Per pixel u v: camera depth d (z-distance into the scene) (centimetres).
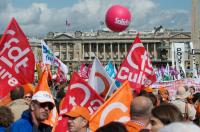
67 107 1155
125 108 1061
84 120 859
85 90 1157
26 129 897
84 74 3944
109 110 1054
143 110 848
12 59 1329
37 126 910
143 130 774
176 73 4216
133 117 858
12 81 1328
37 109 900
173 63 4262
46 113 905
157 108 733
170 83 3117
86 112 866
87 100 1158
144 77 1598
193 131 485
